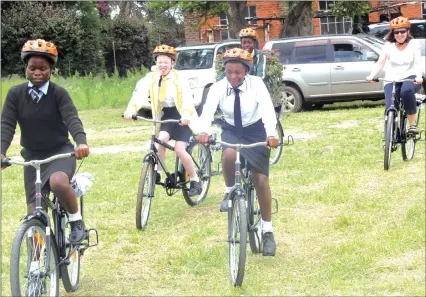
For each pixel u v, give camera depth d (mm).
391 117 10359
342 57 18500
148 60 40250
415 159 11266
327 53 18578
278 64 14773
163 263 6867
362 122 15773
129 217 8648
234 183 6410
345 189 9453
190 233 7863
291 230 7867
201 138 6148
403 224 7840
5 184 10906
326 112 18234
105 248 7383
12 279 4973
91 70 35438
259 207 6594
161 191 9930
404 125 10695
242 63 6211
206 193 9227
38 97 5551
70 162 5641
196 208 8945
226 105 6363
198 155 9016
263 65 9438
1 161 5289
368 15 32062
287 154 12258
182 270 6680
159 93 8133
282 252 7109
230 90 6324
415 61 10398
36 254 5305
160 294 6102
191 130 8320
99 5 37500
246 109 6332
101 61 36375
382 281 6242
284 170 10984
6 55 33438
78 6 35188
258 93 6289
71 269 6129
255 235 6852
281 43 18859
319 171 10750
